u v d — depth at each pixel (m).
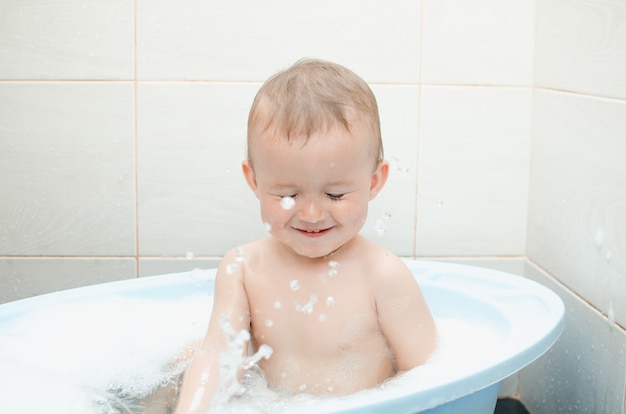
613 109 1.26
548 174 1.56
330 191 1.07
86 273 1.69
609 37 1.28
